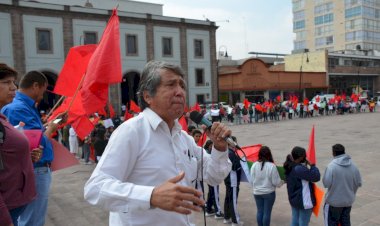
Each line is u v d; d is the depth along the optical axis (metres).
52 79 34.22
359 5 75.88
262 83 48.88
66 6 33.56
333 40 80.94
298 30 88.56
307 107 36.03
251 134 22.17
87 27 34.84
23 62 31.53
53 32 33.09
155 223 1.76
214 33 43.94
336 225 4.94
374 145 15.31
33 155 2.87
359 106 40.94
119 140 1.73
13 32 30.95
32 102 3.36
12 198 2.36
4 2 30.30
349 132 20.89
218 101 45.12
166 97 1.81
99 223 6.48
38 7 32.06
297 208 4.90
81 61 4.23
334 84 58.38
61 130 18.75
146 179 1.77
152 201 1.47
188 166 1.96
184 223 1.86
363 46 75.75
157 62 1.90
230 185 6.04
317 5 83.81
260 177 5.39
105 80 3.43
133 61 37.84
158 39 39.50
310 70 57.69
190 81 41.94
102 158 1.72
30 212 3.27
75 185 9.84
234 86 48.16
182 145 1.97
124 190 1.54
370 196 7.64
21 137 2.42
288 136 20.20
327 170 4.88
